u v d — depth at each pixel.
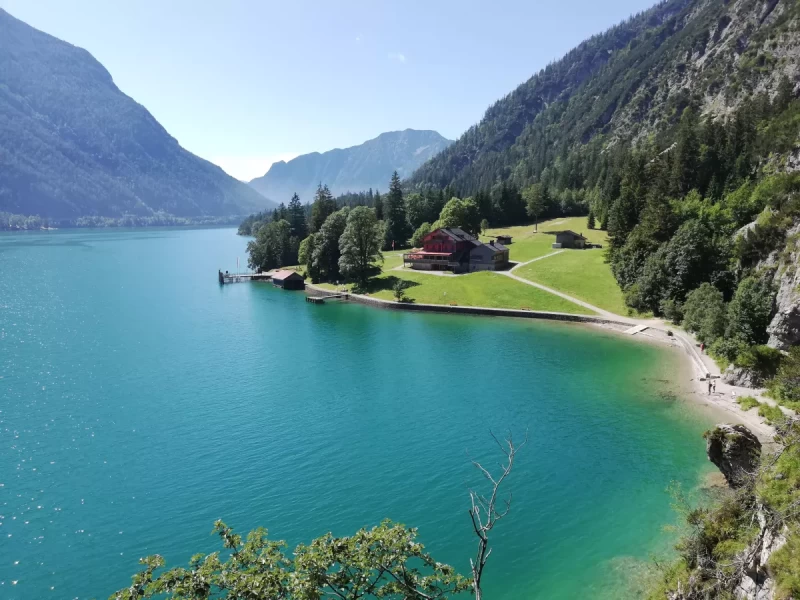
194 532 38.25
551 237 180.62
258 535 18.86
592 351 81.50
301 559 17.28
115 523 39.38
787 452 29.05
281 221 193.25
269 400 63.88
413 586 17.95
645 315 98.31
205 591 16.61
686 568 29.20
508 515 38.97
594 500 40.44
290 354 84.38
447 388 67.12
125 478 45.69
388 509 40.34
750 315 67.50
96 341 91.38
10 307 118.06
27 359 80.12
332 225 154.38
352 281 144.38
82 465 47.91
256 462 48.34
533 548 35.12
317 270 155.75
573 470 45.09
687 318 84.56
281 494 42.84
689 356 76.06
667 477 43.12
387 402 62.75
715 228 102.31
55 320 106.62
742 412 54.41
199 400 63.91
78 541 37.34
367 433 54.09
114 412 60.12
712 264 90.69
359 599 18.92
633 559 33.25
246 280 169.25
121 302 127.69
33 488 44.06
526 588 31.42
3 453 50.16
